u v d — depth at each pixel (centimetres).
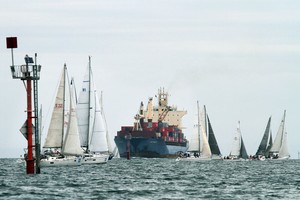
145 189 17112
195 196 15588
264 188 18250
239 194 16288
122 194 15662
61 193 15625
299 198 15488
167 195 15638
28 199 14312
